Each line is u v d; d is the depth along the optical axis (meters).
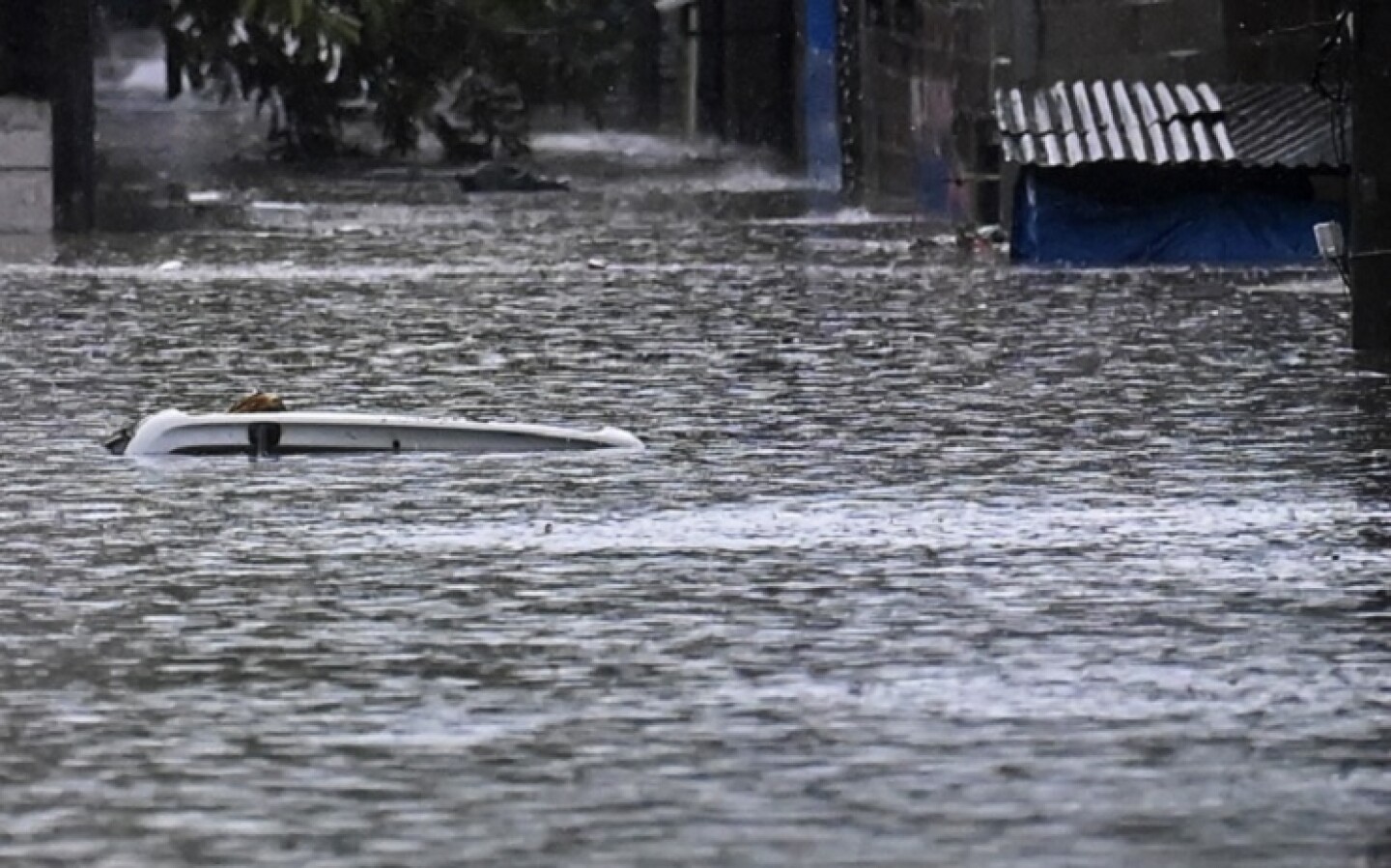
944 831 26.27
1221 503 48.16
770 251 118.56
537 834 26.30
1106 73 126.25
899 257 115.19
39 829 26.52
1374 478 51.38
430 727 30.69
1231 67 120.62
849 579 40.22
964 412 61.97
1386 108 73.25
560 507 47.91
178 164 170.75
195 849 25.86
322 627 36.69
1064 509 47.59
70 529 45.59
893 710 31.42
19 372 71.12
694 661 34.19
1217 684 32.81
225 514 47.19
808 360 73.44
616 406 63.78
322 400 65.44
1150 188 110.94
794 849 25.75
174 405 64.50
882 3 155.88
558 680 33.16
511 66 177.75
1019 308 89.06
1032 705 31.64
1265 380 67.88
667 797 27.58
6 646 35.53
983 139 133.62
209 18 174.88
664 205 154.12
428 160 180.62
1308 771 28.47
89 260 112.81
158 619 37.38
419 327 83.19
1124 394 65.31
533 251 118.56
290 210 147.50
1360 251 74.06
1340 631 36.09
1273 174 110.31
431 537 44.53
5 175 130.62
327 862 25.41
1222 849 25.64
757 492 49.66
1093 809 27.03
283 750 29.62
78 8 134.25
